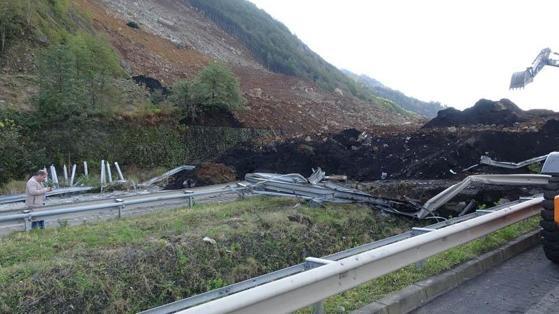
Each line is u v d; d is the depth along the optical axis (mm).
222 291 4613
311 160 20281
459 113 21844
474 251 6613
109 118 23672
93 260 7398
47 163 20281
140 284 7488
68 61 21828
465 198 12281
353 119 44062
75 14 35969
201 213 10875
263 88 48281
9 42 25500
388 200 12273
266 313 3732
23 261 7375
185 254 8266
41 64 21922
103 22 43250
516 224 8258
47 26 28641
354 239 10953
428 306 5047
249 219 10336
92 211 10281
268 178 14188
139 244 8164
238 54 68625
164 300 7645
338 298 4938
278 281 3838
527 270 6281
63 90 21500
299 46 99688
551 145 15281
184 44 54375
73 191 16172
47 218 9688
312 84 58500
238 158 22828
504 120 20094
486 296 5336
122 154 23438
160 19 62094
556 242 6301
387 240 6113
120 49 38781
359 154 19938
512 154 15727
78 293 6801
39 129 21094
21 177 19219
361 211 12008
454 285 5660
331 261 4504
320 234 10578
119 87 26844
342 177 15977
